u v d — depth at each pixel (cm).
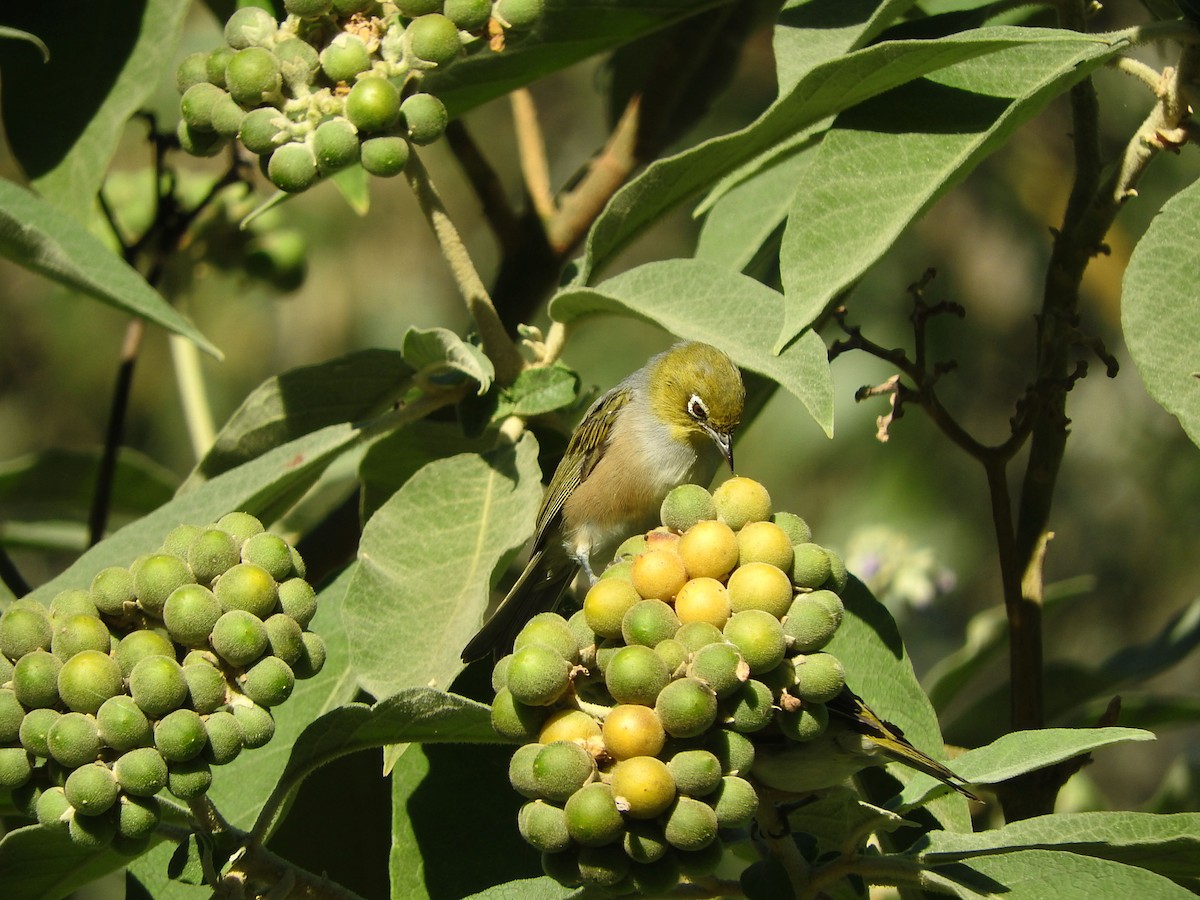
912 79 661
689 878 525
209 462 816
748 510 559
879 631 705
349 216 2031
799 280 625
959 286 1812
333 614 759
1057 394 827
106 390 2059
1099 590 1862
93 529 1092
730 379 1052
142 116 1128
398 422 771
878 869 571
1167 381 584
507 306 1123
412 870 678
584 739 505
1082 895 552
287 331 2023
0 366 2048
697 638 505
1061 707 1023
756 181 936
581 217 1129
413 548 700
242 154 1238
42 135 827
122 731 521
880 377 1808
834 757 561
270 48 662
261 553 569
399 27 675
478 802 691
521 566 1180
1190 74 703
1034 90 622
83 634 541
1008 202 1797
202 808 573
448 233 774
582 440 976
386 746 634
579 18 809
